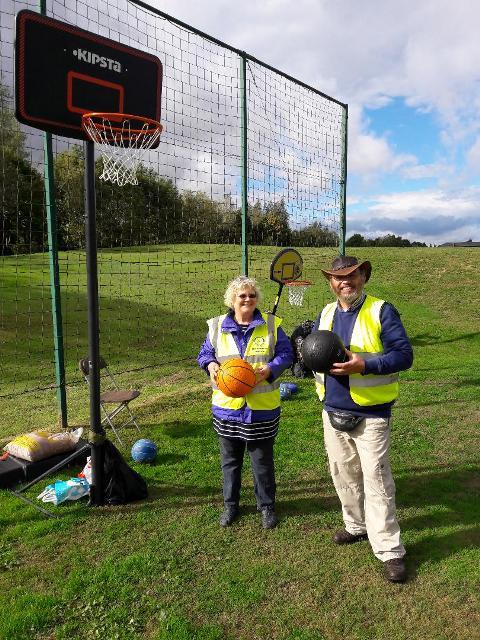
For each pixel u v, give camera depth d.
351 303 3.71
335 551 3.91
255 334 4.14
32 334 12.80
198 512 4.50
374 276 21.25
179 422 6.81
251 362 4.09
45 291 17.61
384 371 3.42
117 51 4.70
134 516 4.43
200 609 3.27
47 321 14.14
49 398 8.38
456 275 20.88
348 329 3.68
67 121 4.38
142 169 7.11
